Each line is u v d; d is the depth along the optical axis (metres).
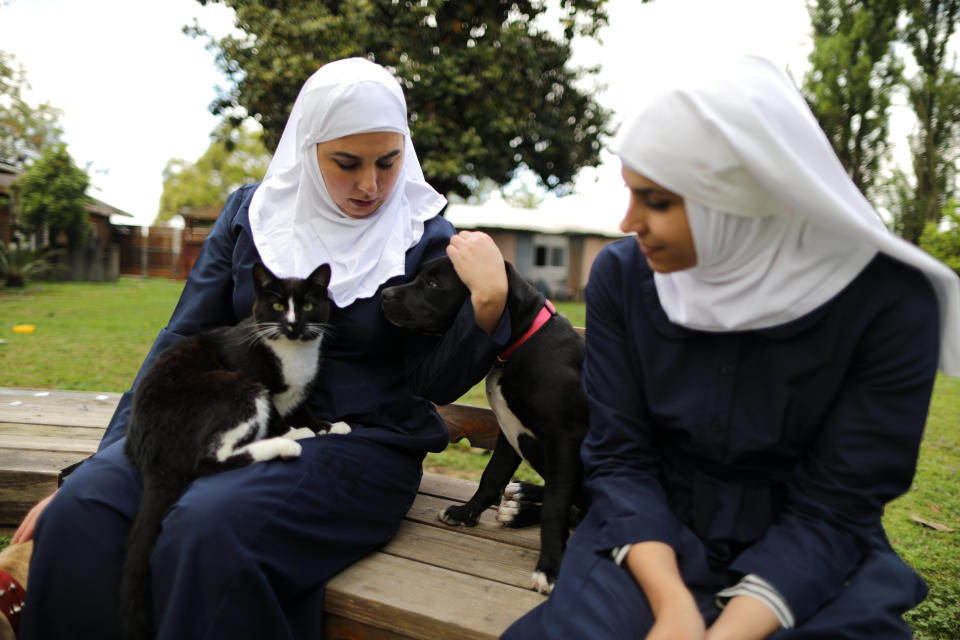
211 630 1.48
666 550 1.35
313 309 2.05
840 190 1.26
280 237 2.17
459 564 1.85
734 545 1.45
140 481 1.76
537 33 15.45
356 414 2.06
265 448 1.75
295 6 13.53
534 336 1.94
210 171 50.00
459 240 1.95
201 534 1.50
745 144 1.16
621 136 1.31
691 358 1.46
